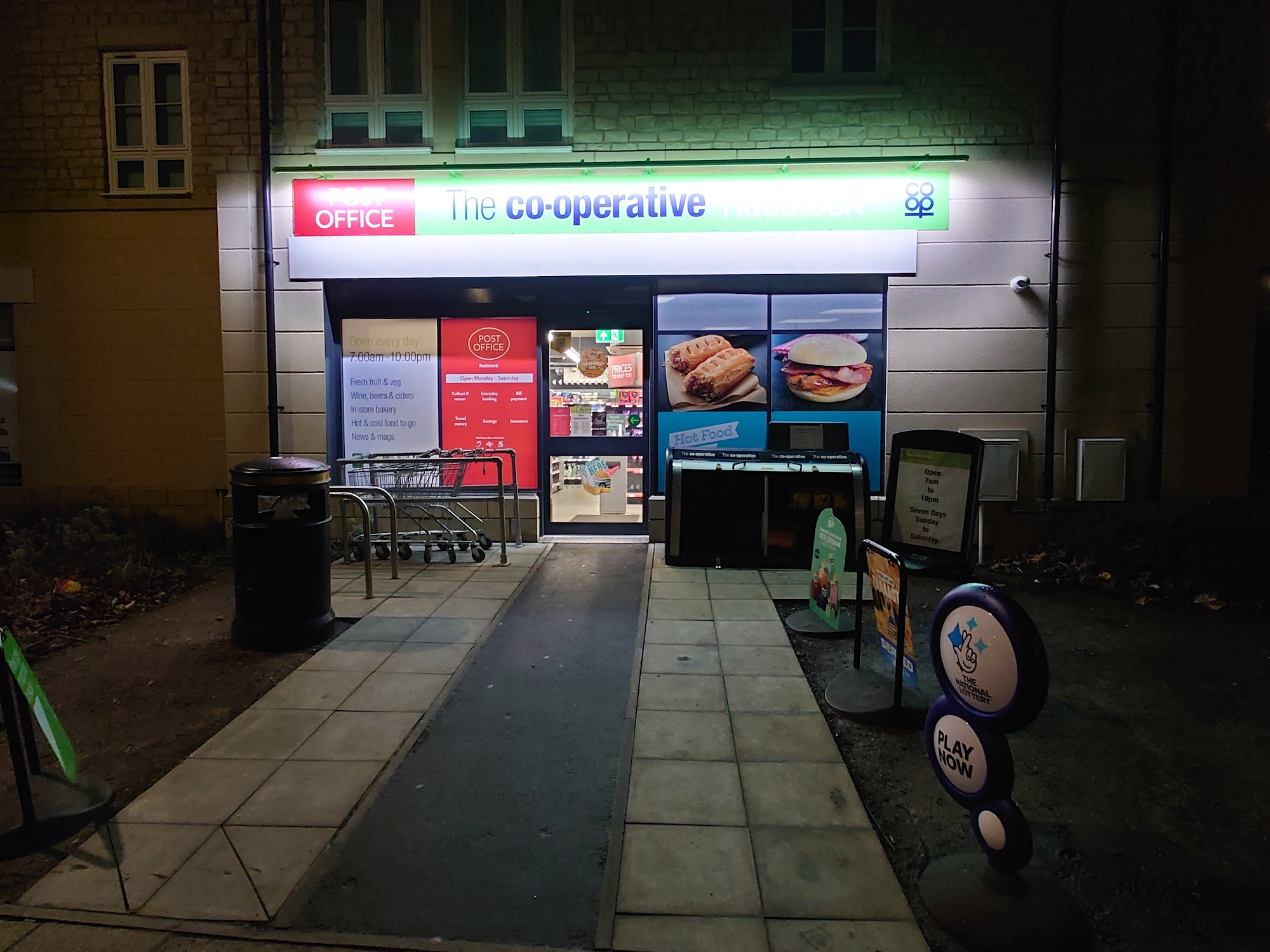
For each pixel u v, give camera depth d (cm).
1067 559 714
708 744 385
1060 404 775
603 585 682
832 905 269
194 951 251
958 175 767
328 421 820
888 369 784
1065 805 338
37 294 873
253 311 809
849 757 378
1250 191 752
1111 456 762
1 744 396
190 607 625
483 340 841
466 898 278
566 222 788
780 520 734
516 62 808
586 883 286
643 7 781
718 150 785
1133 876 291
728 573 721
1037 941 246
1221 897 279
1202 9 743
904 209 770
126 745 395
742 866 289
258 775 360
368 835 315
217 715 430
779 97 777
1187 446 771
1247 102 746
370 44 812
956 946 252
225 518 839
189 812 330
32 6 848
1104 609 605
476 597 647
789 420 801
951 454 649
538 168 784
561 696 451
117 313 870
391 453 845
